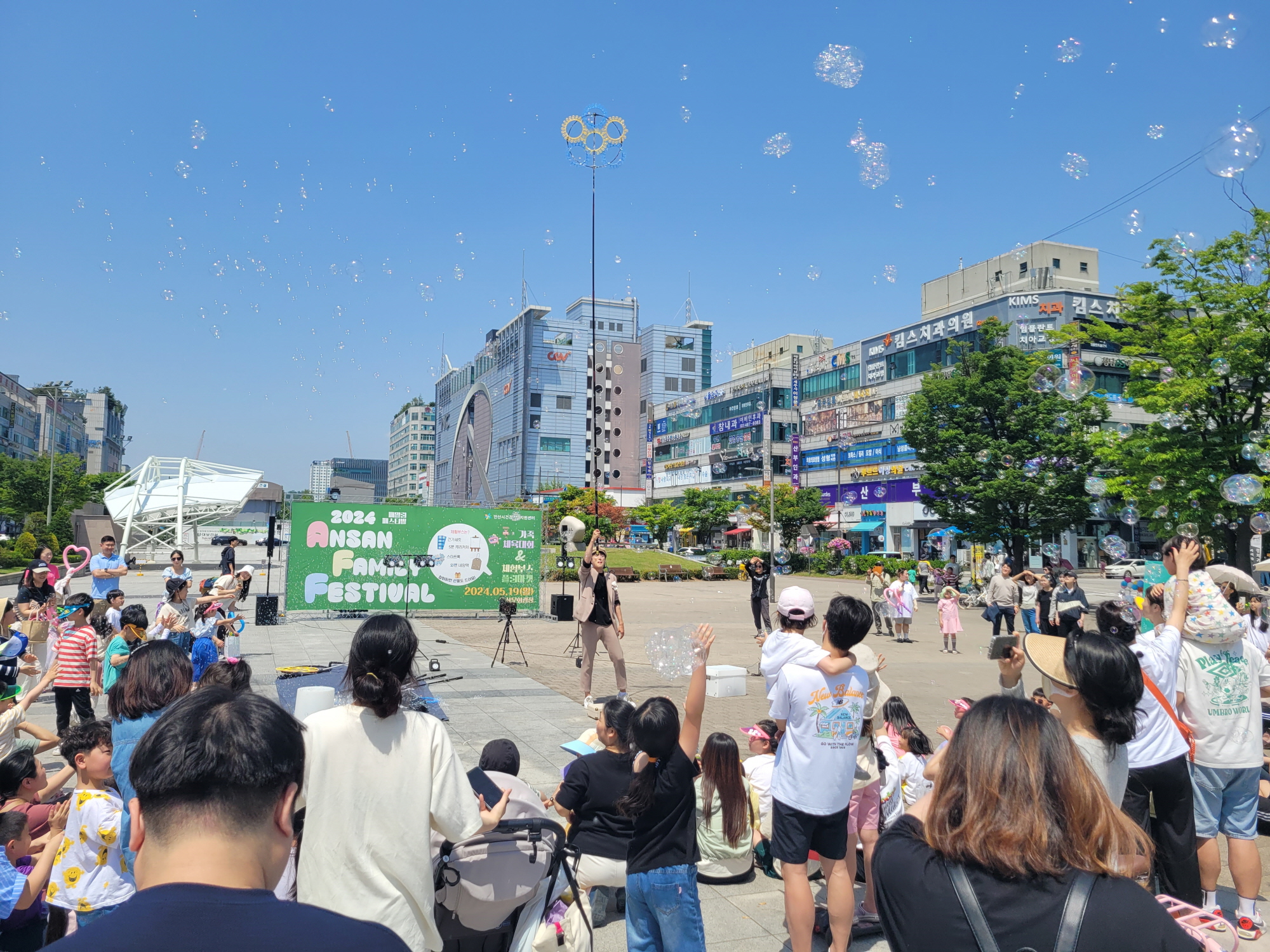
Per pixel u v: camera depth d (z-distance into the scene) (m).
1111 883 1.36
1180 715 3.84
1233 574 4.79
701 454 72.00
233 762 1.15
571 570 31.19
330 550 16.83
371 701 2.27
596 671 11.35
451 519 17.66
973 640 16.42
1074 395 10.86
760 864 4.73
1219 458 18.12
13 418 78.44
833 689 3.27
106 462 122.56
